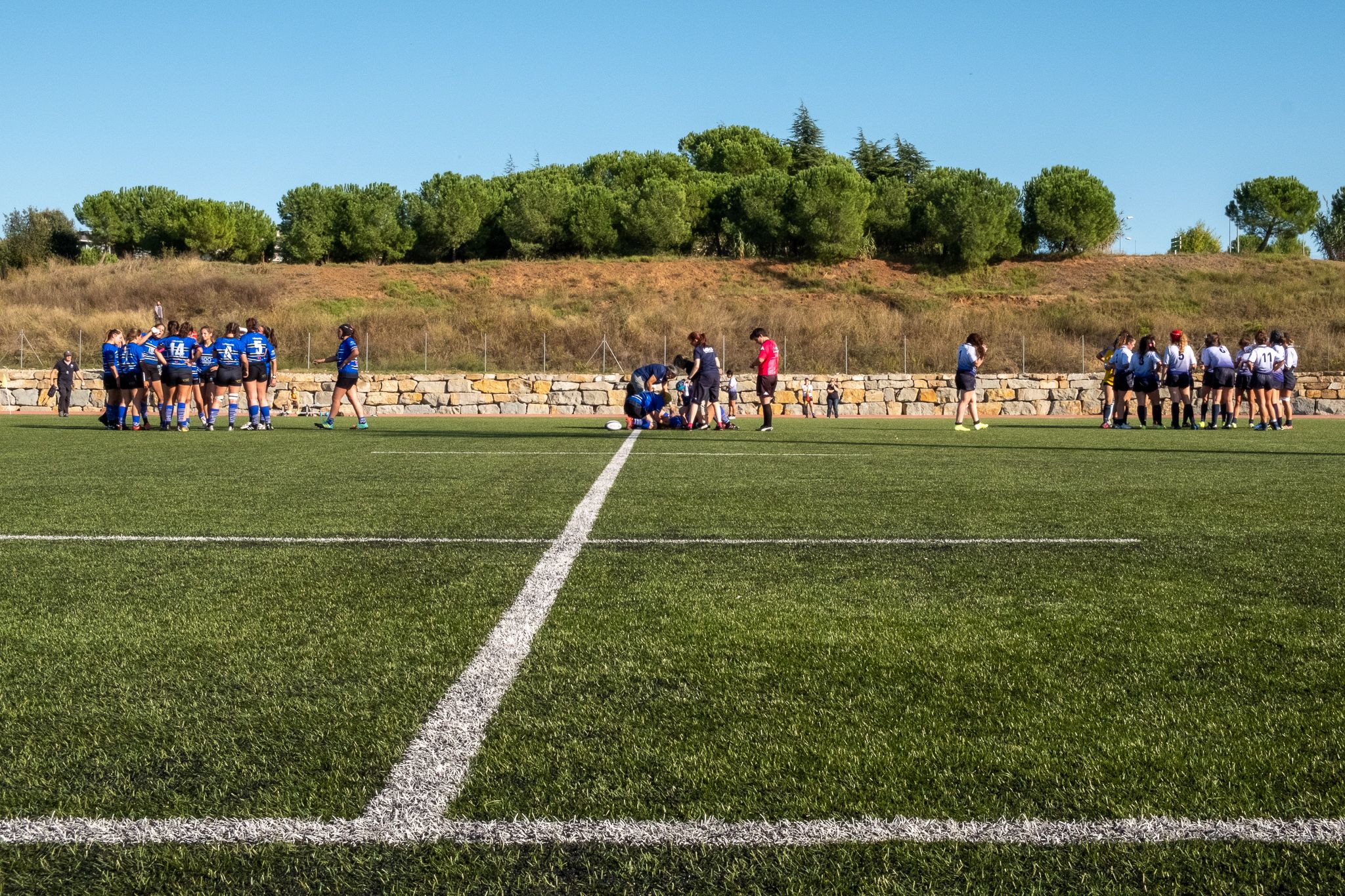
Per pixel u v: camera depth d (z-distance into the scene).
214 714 2.64
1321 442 13.55
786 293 48.50
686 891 1.77
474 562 4.67
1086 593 4.02
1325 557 4.78
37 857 1.89
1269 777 2.22
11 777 2.24
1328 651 3.19
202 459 10.23
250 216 56.72
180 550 4.96
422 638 3.36
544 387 28.52
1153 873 1.82
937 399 29.50
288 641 3.33
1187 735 2.47
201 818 2.04
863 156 66.69
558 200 55.34
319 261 54.50
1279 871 1.82
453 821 2.02
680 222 55.38
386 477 8.54
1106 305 45.03
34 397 28.09
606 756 2.35
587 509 6.44
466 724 2.55
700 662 3.08
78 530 5.58
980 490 7.52
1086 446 12.76
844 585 4.18
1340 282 49.50
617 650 3.22
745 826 2.00
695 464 9.79
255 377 16.25
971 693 2.80
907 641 3.31
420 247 56.62
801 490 7.51
